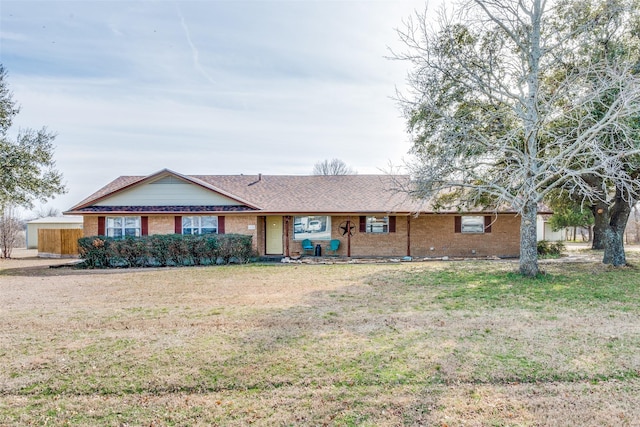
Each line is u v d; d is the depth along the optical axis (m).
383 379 4.18
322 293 9.16
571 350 4.98
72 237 21.91
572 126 10.60
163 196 17.64
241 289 9.81
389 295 8.82
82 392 3.98
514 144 11.43
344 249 18.53
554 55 11.21
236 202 17.64
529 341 5.36
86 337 5.74
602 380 4.13
